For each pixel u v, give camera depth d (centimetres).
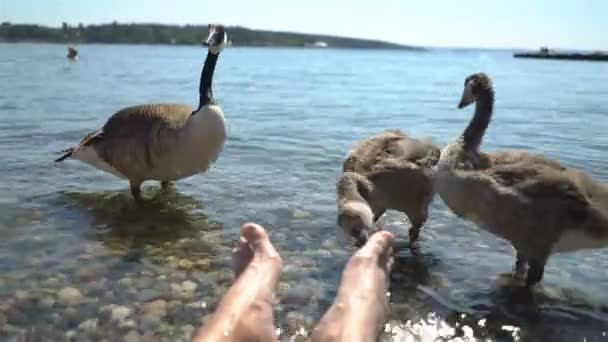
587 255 147
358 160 148
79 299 116
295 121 369
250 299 96
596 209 120
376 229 143
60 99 451
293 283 124
